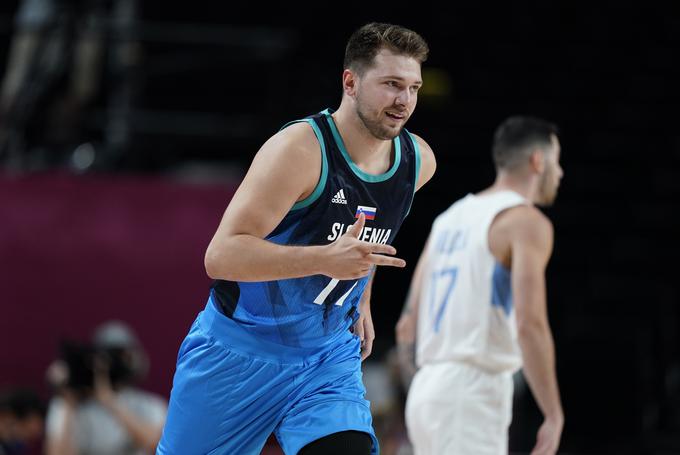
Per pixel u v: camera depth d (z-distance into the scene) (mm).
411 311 14312
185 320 24031
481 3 36594
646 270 32938
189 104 32031
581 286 32438
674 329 31625
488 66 35750
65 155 28625
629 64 36500
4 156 27344
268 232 9250
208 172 30125
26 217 23828
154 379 23703
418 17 35844
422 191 33062
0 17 33125
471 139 34219
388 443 22266
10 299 23500
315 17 34812
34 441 21953
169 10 33469
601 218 33688
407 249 32188
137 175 27469
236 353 10359
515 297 12539
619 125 35219
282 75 29297
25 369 23375
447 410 13055
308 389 10445
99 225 24047
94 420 17578
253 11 34219
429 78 34812
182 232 24297
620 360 30828
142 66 29000
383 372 23484
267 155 9320
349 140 9680
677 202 34219
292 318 10234
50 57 27125
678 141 35125
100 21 27734
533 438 28406
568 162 34406
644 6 37469
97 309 23750
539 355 12344
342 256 8656
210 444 10688
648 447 28766
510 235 12875
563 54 36344
